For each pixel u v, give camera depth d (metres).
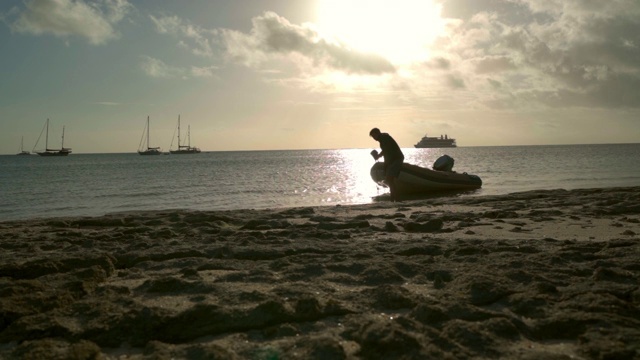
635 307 2.93
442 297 3.22
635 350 2.36
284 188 23.33
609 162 47.41
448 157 19.34
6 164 77.50
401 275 3.82
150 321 2.84
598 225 6.60
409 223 6.47
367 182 27.48
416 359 2.32
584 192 12.02
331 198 17.88
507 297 3.20
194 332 2.80
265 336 2.73
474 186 18.81
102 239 5.84
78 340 2.73
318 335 2.68
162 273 4.08
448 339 2.52
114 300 3.26
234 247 4.93
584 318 2.73
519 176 27.33
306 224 7.01
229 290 3.43
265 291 3.44
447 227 6.59
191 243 5.39
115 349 2.68
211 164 65.50
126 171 46.56
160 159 102.31
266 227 6.79
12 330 2.79
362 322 2.83
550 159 57.53
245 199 18.17
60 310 3.10
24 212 15.76
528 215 7.82
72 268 4.15
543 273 3.71
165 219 8.07
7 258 4.71
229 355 2.39
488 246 4.87
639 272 3.67
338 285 3.60
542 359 2.32
